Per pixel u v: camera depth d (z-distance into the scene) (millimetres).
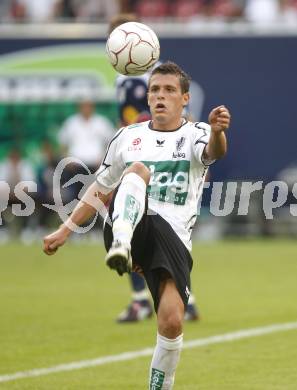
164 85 19391
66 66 58812
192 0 66125
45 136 58469
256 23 58375
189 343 27656
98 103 58312
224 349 26766
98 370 24141
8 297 37875
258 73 57531
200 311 33750
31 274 45594
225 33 57469
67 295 38500
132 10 66438
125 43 21516
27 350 26859
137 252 19000
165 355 18094
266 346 27188
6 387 22125
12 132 58656
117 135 19984
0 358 25766
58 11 65500
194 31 57656
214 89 57781
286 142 57281
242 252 54031
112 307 35125
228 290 39469
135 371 24016
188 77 19781
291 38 57281
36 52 59062
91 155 58062
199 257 51875
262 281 42375
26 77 59031
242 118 57531
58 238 19531
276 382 22656
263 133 57406
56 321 31906
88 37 58781
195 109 57875
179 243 18875
